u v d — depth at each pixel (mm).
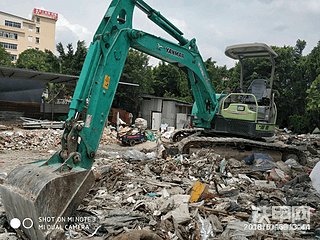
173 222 4398
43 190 3463
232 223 4625
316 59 25156
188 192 6082
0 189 4027
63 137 4523
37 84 21156
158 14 6809
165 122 26859
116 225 4227
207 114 9320
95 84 5062
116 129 19938
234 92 10492
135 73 26344
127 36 5715
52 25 67125
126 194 5855
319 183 6875
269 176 7793
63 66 27297
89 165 4914
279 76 26516
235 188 6707
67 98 29531
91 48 5090
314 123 25859
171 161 8477
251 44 8953
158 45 6598
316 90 19938
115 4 5598
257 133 9062
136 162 8922
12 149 11984
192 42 7914
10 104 20125
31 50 43688
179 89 32438
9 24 61438
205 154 8875
